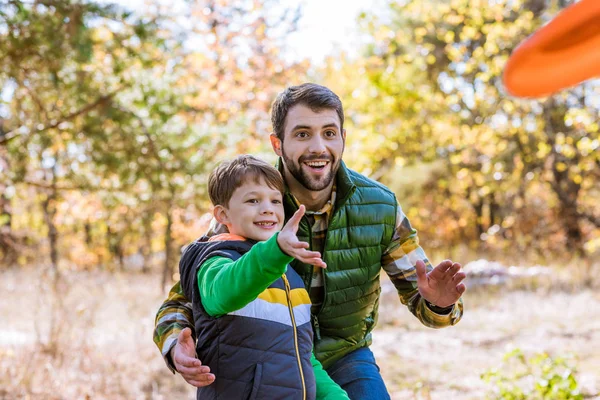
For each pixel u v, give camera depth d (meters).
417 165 14.95
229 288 2.00
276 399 2.13
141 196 9.02
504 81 0.52
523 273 12.91
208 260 2.23
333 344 2.70
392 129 15.87
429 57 16.56
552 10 14.16
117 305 9.49
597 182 18.97
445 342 8.02
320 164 2.53
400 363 7.09
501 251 18.05
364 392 2.57
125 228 17.98
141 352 6.91
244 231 2.35
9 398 5.06
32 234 16.02
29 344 6.86
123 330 7.89
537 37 0.49
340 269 2.63
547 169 17.69
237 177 2.37
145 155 8.05
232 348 2.15
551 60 0.50
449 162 17.44
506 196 22.56
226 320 2.16
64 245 20.39
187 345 2.23
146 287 12.79
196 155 8.56
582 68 0.51
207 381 2.10
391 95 15.51
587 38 0.49
